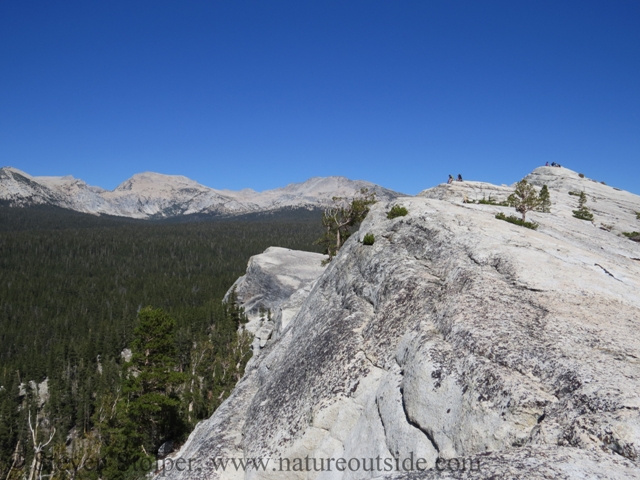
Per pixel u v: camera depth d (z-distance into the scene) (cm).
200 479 1448
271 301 7812
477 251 1714
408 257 1956
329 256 5125
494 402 868
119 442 3391
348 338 1587
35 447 3603
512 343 1023
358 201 4788
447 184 5566
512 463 627
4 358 10425
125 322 10919
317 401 1376
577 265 1630
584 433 720
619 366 895
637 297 1378
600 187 6975
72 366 9181
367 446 1141
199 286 15775
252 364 2633
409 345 1225
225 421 1830
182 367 7919
